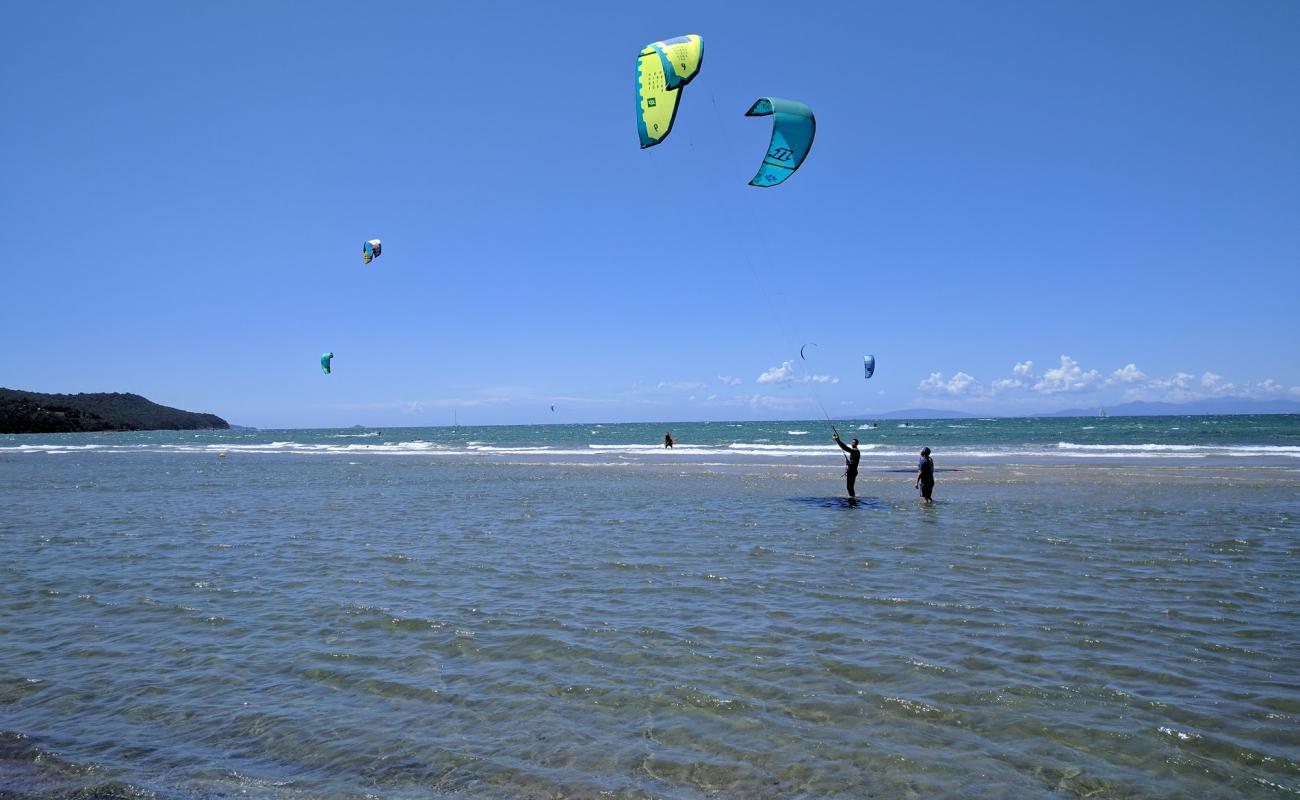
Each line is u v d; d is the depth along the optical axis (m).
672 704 5.34
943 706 5.25
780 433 78.81
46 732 5.02
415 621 7.51
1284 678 5.75
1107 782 4.20
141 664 6.33
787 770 4.36
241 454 46.16
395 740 4.82
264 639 6.98
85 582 9.35
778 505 16.67
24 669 6.23
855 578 9.23
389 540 12.39
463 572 9.80
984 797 4.05
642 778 4.28
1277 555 10.48
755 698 5.43
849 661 6.19
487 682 5.82
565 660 6.30
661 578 9.34
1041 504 16.33
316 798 4.10
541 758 4.54
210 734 4.95
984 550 11.00
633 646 6.64
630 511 15.84
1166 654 6.32
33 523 14.65
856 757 4.51
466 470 29.06
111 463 37.31
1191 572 9.45
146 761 4.58
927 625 7.18
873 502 17.12
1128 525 13.22
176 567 10.24
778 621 7.37
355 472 28.75
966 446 42.75
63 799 4.14
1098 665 6.05
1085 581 8.98
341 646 6.75
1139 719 5.02
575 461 33.94
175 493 20.77
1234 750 4.57
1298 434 53.53
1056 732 4.83
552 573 9.70
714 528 13.37
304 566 10.27
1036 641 6.68
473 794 4.12
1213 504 16.06
